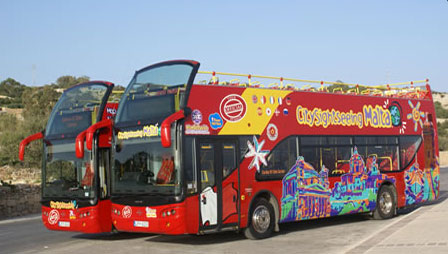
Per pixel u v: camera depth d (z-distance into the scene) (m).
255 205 12.74
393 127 16.95
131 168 11.95
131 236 14.14
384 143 16.55
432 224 12.40
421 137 17.97
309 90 14.62
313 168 14.23
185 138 11.34
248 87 13.02
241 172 12.42
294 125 13.89
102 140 13.02
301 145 13.98
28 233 15.91
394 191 16.66
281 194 13.33
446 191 27.33
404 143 17.27
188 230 11.14
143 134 11.84
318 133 14.51
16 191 22.88
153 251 11.52
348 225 15.44
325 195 14.48
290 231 14.40
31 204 23.42
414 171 17.52
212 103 12.04
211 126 11.91
